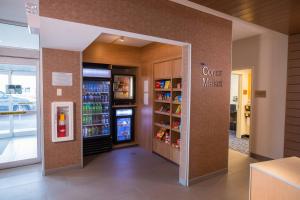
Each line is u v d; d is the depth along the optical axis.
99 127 5.00
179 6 3.00
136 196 2.96
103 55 4.75
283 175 1.73
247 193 3.06
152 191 3.11
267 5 2.69
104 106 5.06
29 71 4.14
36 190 3.08
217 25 3.50
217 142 3.64
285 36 4.21
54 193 3.01
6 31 3.82
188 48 3.19
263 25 3.48
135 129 5.61
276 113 4.41
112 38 4.39
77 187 3.20
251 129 4.85
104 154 4.84
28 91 4.20
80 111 3.90
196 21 3.22
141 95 5.35
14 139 4.77
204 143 3.46
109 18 2.41
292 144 4.12
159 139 4.76
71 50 3.74
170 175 3.70
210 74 3.46
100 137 4.88
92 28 2.39
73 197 2.90
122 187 3.22
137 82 5.47
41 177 3.53
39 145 4.18
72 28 2.40
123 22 2.51
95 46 4.64
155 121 4.95
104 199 2.86
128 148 5.33
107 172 3.79
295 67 4.04
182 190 3.15
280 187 1.70
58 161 3.74
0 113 4.09
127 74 5.36
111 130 5.15
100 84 4.96
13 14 3.52
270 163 2.00
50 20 2.13
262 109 4.65
